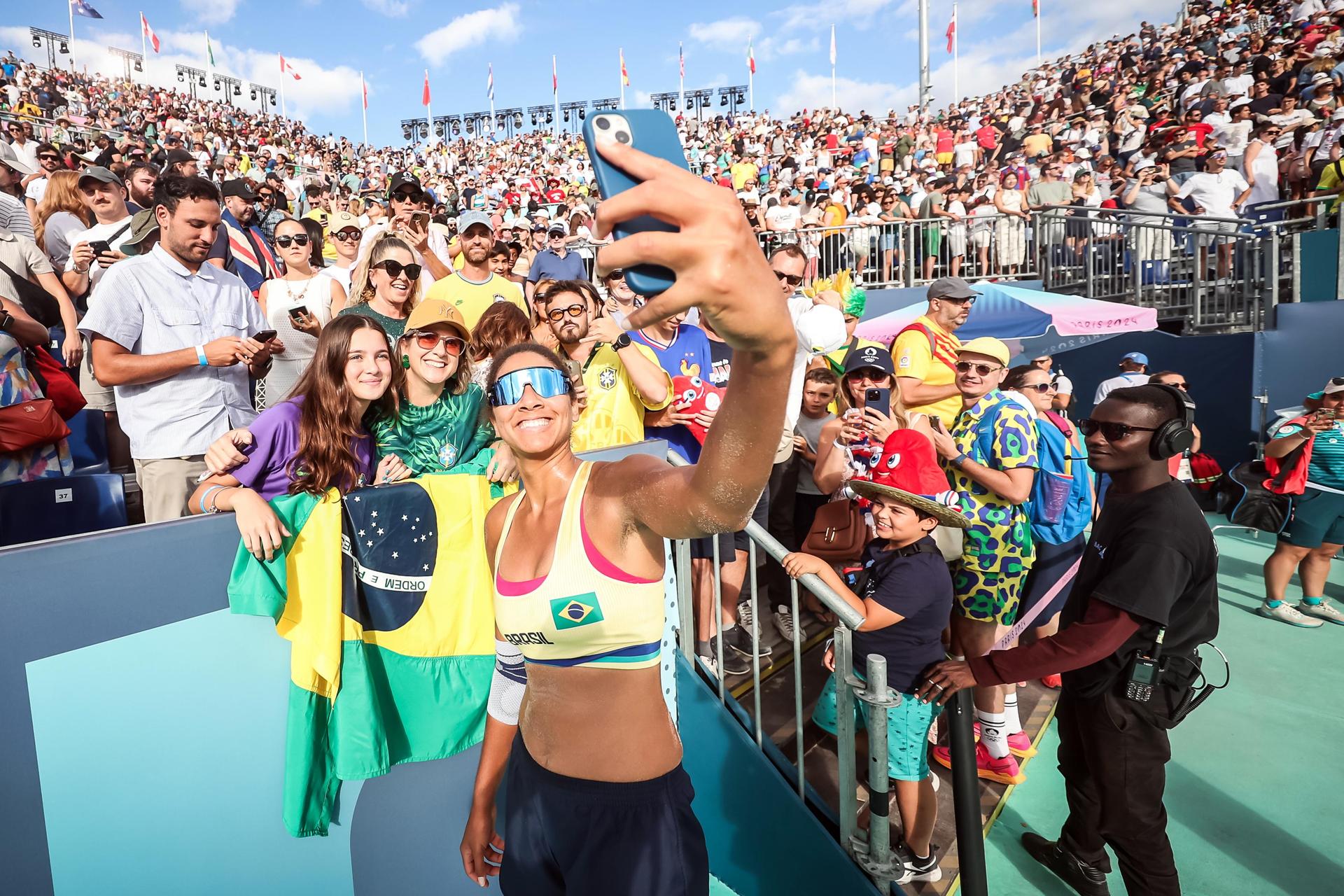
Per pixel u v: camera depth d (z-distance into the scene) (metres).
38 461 2.79
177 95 32.16
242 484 1.92
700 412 3.54
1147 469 2.39
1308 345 8.00
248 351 2.71
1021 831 3.31
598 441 3.35
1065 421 4.03
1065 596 4.16
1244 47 16.89
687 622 3.08
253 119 33.47
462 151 39.59
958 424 3.61
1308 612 5.38
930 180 12.01
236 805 1.89
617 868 1.59
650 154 0.71
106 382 2.61
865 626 2.61
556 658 1.60
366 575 2.02
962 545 3.57
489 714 2.12
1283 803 3.42
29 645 1.53
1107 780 2.47
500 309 3.27
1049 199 10.38
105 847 1.68
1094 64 23.55
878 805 2.56
